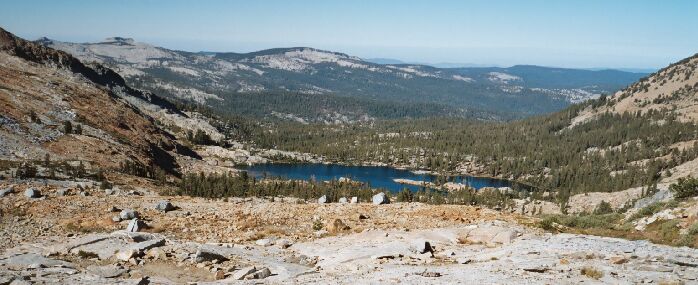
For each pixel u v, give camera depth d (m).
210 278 20.33
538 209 152.50
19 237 28.36
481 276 17.97
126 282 17.89
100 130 142.62
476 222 34.47
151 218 36.34
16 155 95.00
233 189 99.69
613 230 35.72
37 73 191.00
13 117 119.94
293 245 28.33
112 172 101.38
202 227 33.41
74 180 82.00
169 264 22.19
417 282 17.11
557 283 16.53
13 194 42.28
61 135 120.25
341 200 49.50
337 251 25.33
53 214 35.78
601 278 17.36
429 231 30.44
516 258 22.19
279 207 41.84
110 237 26.55
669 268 18.88
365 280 18.03
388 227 33.31
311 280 18.77
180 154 181.00
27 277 17.53
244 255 24.75
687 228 31.11
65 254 23.22
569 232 33.50
